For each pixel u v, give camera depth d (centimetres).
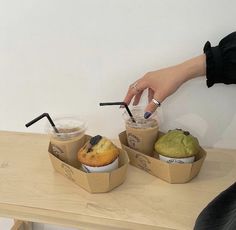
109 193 84
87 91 108
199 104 102
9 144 109
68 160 91
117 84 104
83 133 93
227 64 87
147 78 95
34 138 114
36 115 116
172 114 105
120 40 99
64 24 100
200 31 93
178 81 90
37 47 105
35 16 101
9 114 118
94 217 76
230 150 104
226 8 90
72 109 112
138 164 94
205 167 94
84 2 96
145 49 98
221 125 104
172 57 98
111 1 94
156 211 77
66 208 79
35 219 81
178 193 83
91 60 103
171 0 91
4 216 83
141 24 95
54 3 98
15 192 85
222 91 99
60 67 106
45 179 90
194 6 91
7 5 101
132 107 103
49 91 111
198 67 89
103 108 109
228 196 71
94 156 82
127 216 76
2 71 111
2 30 105
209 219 67
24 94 113
